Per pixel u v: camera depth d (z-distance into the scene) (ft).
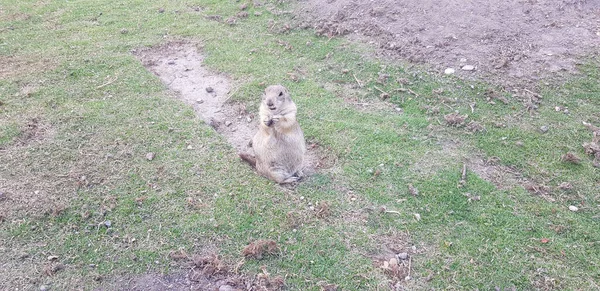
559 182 15.42
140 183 15.42
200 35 25.17
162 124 18.31
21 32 25.66
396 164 16.19
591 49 21.47
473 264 12.69
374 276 12.37
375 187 15.24
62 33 25.52
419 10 24.47
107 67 22.18
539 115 18.40
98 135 17.62
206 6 28.53
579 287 12.06
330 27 24.86
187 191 15.11
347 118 18.74
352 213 14.29
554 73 20.38
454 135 17.63
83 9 28.50
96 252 13.08
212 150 16.98
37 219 14.01
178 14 27.58
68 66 22.17
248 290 12.07
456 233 13.64
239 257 12.92
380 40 23.47
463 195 14.89
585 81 19.81
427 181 15.44
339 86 20.81
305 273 12.49
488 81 20.24
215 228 13.76
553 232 13.62
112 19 27.12
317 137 17.63
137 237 13.53
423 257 12.93
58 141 17.28
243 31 25.52
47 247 13.21
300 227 13.82
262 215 14.20
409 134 17.71
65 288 12.13
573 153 16.33
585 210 14.33
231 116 19.25
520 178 15.67
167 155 16.70
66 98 19.85
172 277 12.45
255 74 21.65
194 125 18.33
